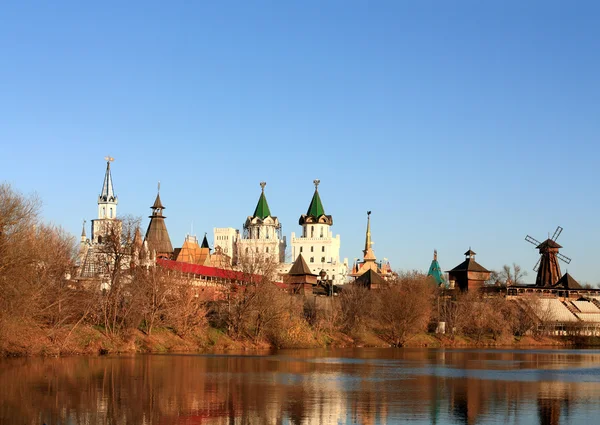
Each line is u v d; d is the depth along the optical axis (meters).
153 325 134.62
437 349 165.62
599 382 81.56
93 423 51.25
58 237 146.62
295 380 79.62
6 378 74.81
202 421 52.75
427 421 53.94
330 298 188.62
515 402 64.19
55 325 110.06
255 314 151.62
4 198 92.31
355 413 57.00
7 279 89.94
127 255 129.88
